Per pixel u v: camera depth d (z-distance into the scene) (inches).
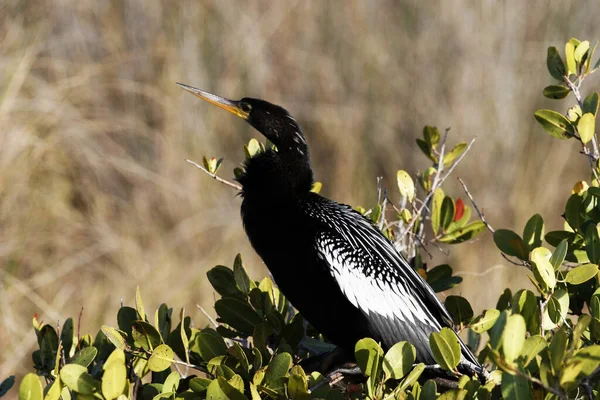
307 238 272.5
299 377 188.5
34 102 558.3
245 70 644.7
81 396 181.5
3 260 502.9
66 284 507.5
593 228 223.3
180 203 568.1
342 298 268.1
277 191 279.4
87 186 563.5
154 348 213.5
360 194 596.4
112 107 614.9
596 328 202.2
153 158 598.5
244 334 257.4
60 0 633.0
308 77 653.3
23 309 482.0
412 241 292.8
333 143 617.9
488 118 599.5
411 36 646.5
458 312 251.4
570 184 573.6
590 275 210.8
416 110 622.2
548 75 613.9
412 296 266.7
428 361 262.7
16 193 524.1
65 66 613.0
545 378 154.0
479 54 621.9
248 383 209.9
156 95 617.6
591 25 632.4
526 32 629.6
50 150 551.5
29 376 173.8
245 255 528.7
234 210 565.3
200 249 544.1
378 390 198.1
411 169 606.5
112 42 637.9
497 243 245.4
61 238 526.9
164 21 648.4
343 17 666.8
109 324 483.8
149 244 545.0
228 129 620.4
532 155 582.6
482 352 263.6
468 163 590.9
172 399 200.8
